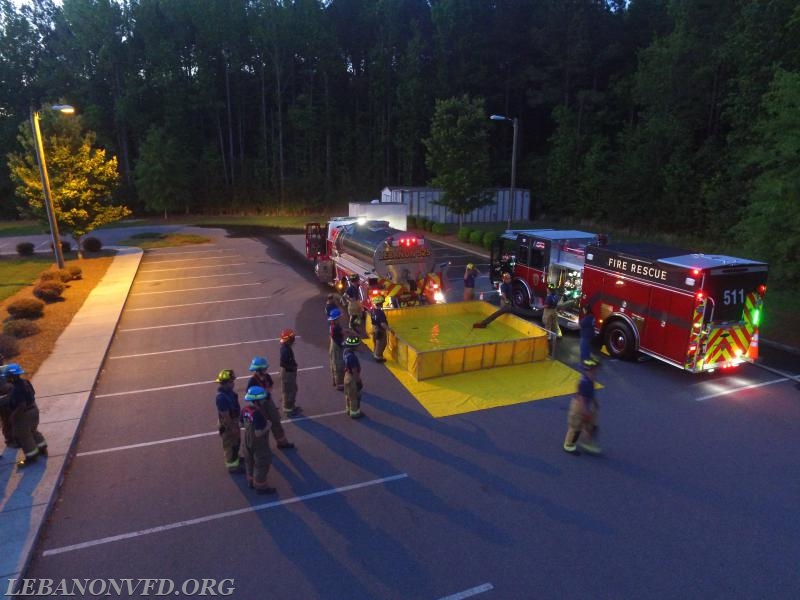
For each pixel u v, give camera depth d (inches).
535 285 684.1
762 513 291.6
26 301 661.9
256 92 2432.3
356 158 2373.3
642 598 231.8
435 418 399.5
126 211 1168.2
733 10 1412.4
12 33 2353.6
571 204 1875.0
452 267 1029.8
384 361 510.9
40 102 2356.1
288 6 2241.6
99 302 745.6
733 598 232.2
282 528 279.1
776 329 615.5
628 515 288.8
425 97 2167.8
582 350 499.2
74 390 445.7
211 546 266.1
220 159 2326.5
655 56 1534.2
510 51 2325.3
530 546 264.4
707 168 1397.6
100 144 2171.5
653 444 365.1
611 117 1978.3
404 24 2434.8
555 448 358.3
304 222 1918.1
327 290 829.8
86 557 259.0
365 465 337.7
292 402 403.9
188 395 446.6
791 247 537.0
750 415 409.1
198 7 2237.9
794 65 1033.5
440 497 304.8
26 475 320.2
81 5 2188.7
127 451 357.4
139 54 2288.4
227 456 326.6
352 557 257.4
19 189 1037.8
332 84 2471.7
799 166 518.6
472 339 542.0
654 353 489.1
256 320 667.4
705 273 438.9
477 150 1423.5
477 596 233.0
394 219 1016.2
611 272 527.5
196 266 1047.0
